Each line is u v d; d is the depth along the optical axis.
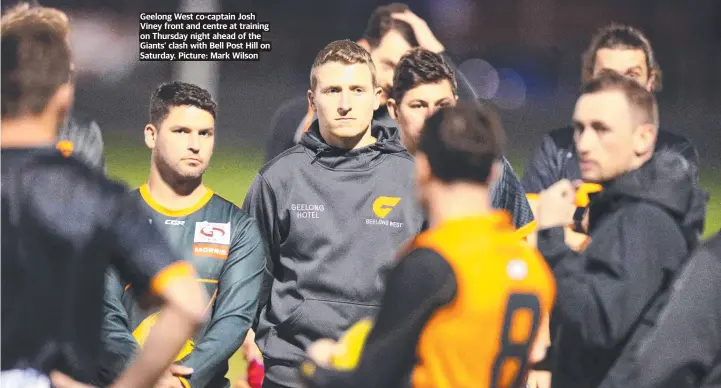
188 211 13.32
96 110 62.00
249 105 66.31
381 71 16.69
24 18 8.87
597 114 11.59
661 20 81.56
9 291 8.40
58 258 8.44
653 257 10.98
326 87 13.51
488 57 79.44
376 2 80.69
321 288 13.61
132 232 8.62
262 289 13.95
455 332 8.38
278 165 13.99
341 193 13.70
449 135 8.81
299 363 13.62
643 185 11.38
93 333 8.59
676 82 74.00
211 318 13.16
